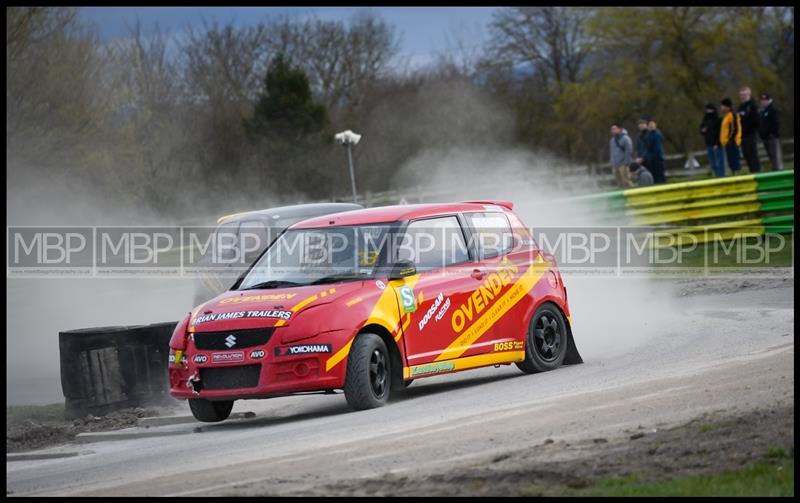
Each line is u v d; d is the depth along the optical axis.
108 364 47.38
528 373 44.56
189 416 43.69
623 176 118.00
